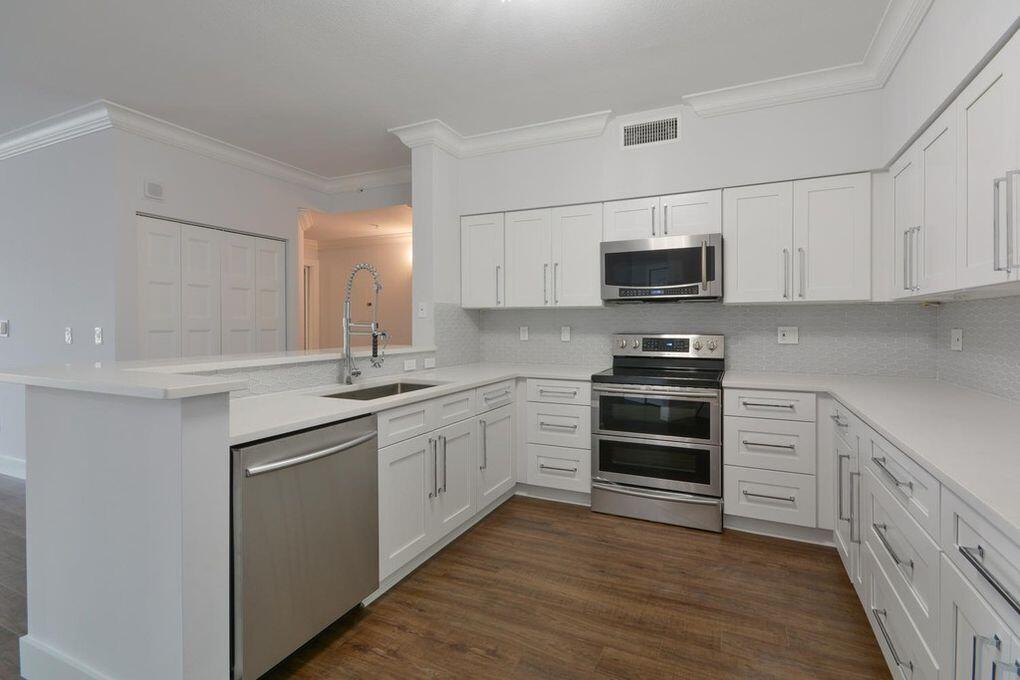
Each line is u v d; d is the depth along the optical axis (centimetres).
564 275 338
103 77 278
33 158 359
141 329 340
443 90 292
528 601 209
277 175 436
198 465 131
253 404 196
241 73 274
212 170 384
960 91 168
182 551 128
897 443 138
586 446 312
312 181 470
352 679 164
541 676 165
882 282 264
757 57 254
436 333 347
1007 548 83
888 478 151
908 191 225
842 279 269
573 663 171
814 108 274
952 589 107
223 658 139
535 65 263
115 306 323
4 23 227
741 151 291
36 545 161
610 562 243
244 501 145
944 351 265
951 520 107
